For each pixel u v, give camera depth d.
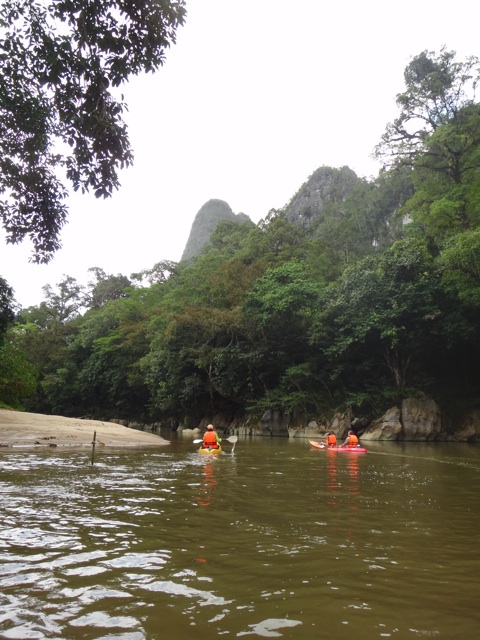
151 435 24.11
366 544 4.39
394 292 24.80
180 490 7.44
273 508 6.07
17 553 3.91
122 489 7.39
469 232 20.98
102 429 22.33
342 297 26.72
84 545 4.20
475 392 26.70
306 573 3.55
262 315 28.86
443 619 2.79
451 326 23.81
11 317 21.02
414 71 33.62
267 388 31.22
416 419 23.89
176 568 3.62
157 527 4.93
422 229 34.59
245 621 2.71
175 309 41.09
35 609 2.82
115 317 51.62
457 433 24.06
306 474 9.84
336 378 27.88
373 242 53.38
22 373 30.05
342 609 2.90
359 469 10.82
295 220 87.06
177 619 2.71
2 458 11.51
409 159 31.58
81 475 8.87
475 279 22.31
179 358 33.84
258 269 36.31
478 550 4.23
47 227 11.05
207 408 37.22
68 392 52.12
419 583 3.38
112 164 9.01
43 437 17.47
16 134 9.80
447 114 30.56
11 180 10.48
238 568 3.64
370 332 25.73
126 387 46.84
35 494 6.75
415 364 27.20
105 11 7.71
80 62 8.13
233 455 14.21
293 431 27.50
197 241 138.50
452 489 7.88
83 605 2.89
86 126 8.60
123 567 3.61
